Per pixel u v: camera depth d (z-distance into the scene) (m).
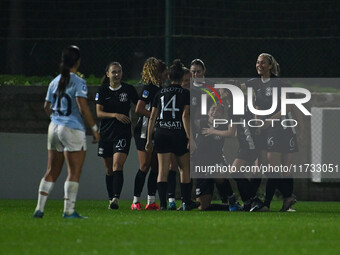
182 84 36.44
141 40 56.62
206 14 65.00
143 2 69.25
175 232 23.28
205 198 36.16
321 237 22.42
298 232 23.70
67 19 73.06
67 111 26.36
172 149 34.91
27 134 46.12
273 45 56.44
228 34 66.56
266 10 67.94
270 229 24.50
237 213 33.50
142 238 21.66
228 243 20.61
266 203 35.84
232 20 64.62
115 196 35.75
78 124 26.50
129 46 54.91
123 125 35.78
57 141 26.72
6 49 59.22
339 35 68.38
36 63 58.47
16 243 20.42
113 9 70.31
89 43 55.88
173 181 36.50
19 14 70.75
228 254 18.52
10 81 52.22
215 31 65.62
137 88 47.84
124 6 69.94
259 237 22.11
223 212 34.28
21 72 58.88
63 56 26.36
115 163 35.75
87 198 45.84
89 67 55.81
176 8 63.25
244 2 66.94
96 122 47.41
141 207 36.31
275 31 68.19
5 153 46.16
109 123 35.94
